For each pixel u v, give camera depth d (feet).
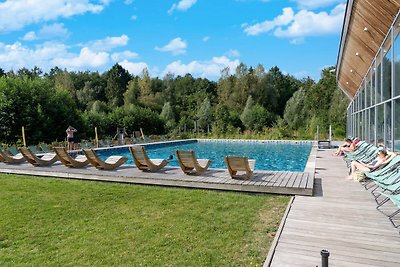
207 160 28.60
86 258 12.48
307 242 13.37
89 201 20.90
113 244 13.75
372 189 22.95
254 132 104.68
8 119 65.05
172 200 20.90
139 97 155.63
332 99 115.75
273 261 11.66
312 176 25.91
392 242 13.19
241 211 18.17
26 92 69.92
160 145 79.97
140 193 23.03
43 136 69.92
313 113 116.16
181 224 16.07
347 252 12.26
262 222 16.15
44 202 20.77
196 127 117.08
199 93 157.99
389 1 22.47
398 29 24.39
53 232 15.34
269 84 145.79
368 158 30.86
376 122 34.53
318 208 18.43
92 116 87.56
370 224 15.48
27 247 13.69
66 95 81.51
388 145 28.53
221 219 16.75
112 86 163.53
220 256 12.32
